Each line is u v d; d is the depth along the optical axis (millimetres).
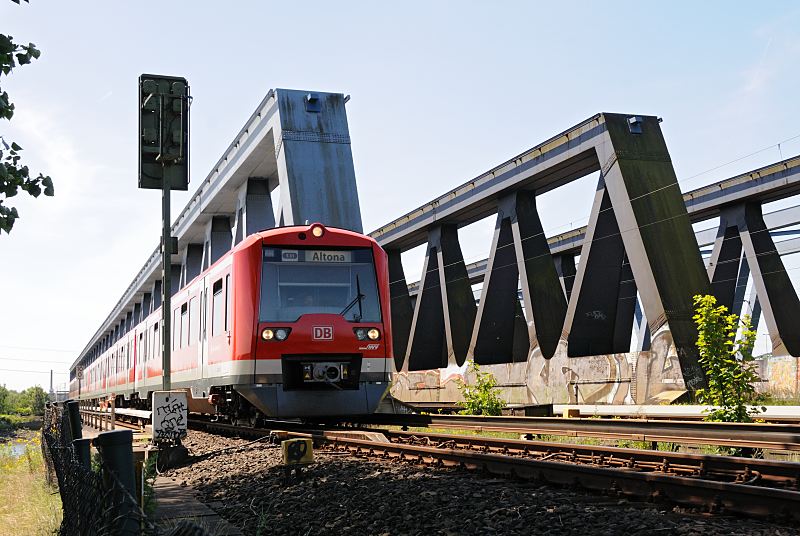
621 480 7078
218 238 40250
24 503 11336
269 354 15055
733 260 33500
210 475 10836
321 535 6543
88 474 4418
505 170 30547
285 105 27922
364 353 15578
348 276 15844
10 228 6766
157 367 25859
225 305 16188
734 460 7902
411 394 37219
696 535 5250
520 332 44562
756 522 5703
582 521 5891
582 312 26641
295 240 15680
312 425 17188
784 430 10508
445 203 35094
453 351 34719
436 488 7781
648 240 24203
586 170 28656
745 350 14078
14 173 6711
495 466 8758
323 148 27812
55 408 12195
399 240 40844
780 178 30625
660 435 12000
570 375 26672
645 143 25516
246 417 17406
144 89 13195
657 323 23703
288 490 8555
